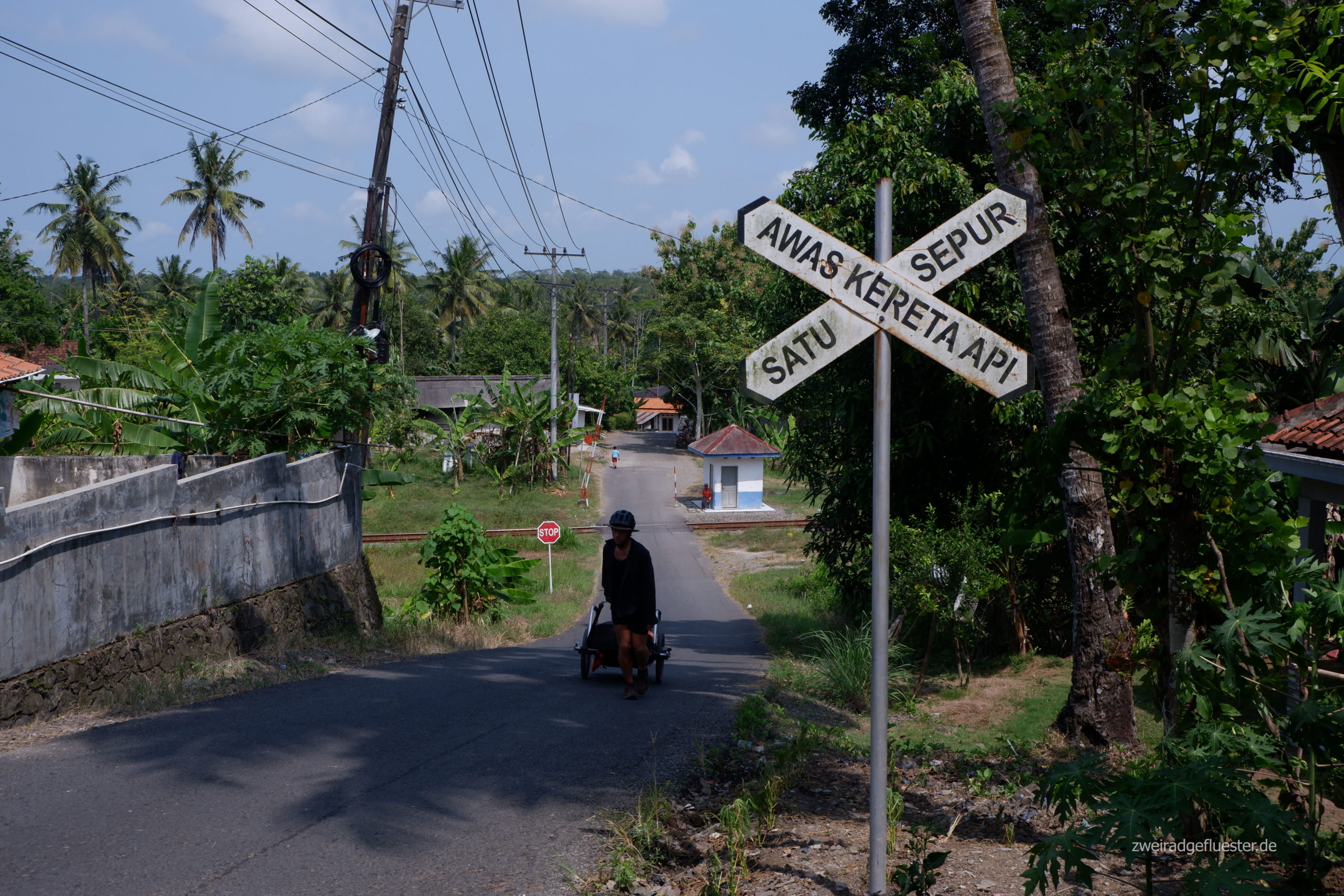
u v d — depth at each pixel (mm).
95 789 5570
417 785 5844
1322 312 15398
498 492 45875
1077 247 12562
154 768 6031
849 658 11469
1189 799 3393
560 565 30109
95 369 17359
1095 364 13438
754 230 3518
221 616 10953
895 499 15641
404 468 47781
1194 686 4395
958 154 13883
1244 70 4691
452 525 18234
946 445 14852
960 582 11602
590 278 179125
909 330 3449
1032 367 3438
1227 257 4805
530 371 82688
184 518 10266
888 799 5488
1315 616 4109
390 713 7969
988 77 8422
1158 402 4367
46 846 4633
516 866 4594
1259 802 3297
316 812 5258
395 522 37406
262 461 12188
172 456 13930
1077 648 8812
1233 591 4605
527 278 119938
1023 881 4281
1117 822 3232
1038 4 11719
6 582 7422
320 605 13719
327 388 14406
